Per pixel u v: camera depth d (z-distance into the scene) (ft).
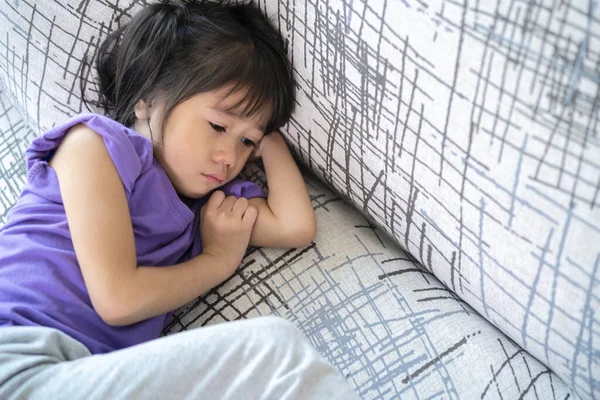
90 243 2.14
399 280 2.47
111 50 2.60
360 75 2.12
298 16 2.28
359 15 2.02
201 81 2.40
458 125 1.85
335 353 2.26
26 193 2.41
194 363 1.79
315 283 2.44
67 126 2.33
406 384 2.18
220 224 2.51
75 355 2.01
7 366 1.83
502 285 1.99
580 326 1.80
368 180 2.37
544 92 1.61
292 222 2.53
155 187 2.44
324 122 2.43
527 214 1.77
